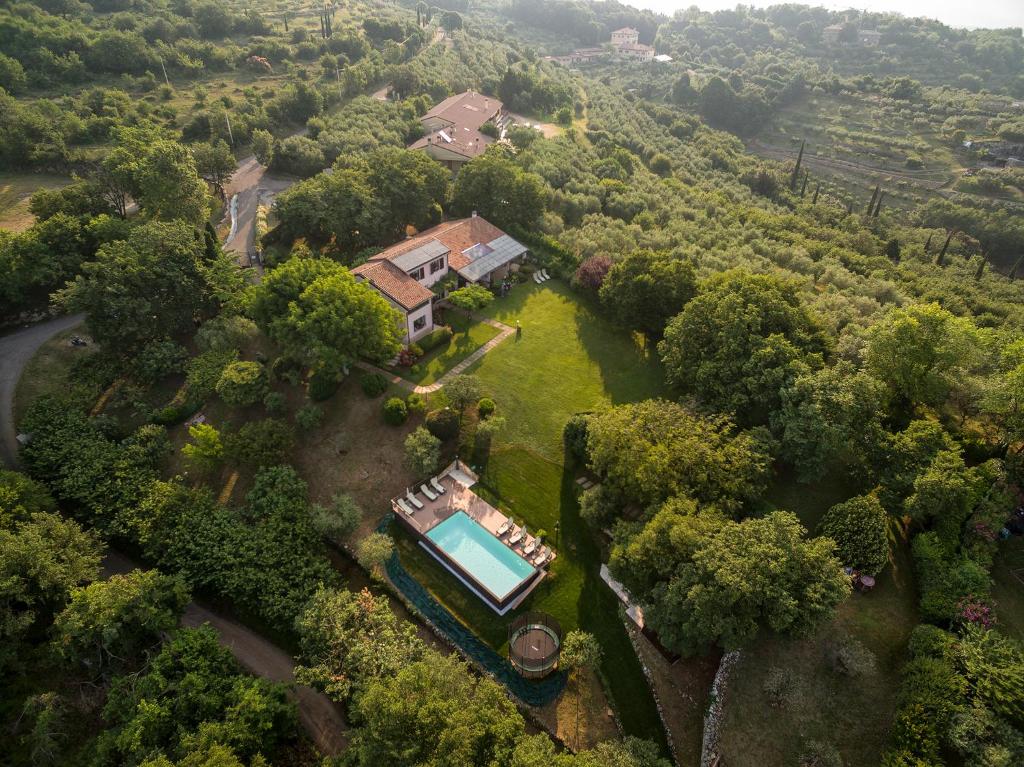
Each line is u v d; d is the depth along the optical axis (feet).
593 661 119.96
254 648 130.72
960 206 479.41
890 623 114.93
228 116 342.64
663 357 178.60
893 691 106.52
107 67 383.86
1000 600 114.93
